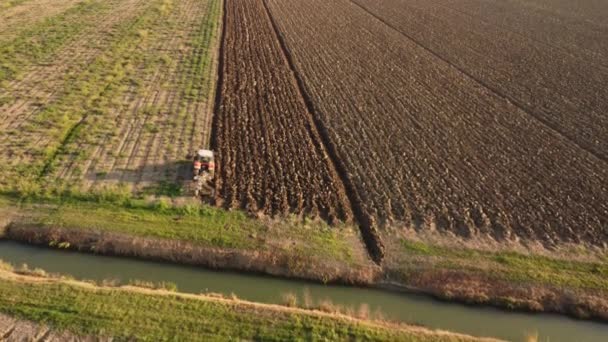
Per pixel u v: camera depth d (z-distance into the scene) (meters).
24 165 23.47
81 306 16.22
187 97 32.19
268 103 31.59
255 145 26.44
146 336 15.34
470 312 17.81
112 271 18.44
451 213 21.98
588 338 17.06
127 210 20.78
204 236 19.62
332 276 18.59
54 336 15.20
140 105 30.77
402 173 24.78
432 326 17.14
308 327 16.12
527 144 28.30
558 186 24.41
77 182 22.45
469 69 39.72
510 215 22.08
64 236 19.38
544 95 35.28
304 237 20.03
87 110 29.67
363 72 37.72
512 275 18.83
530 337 16.70
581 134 29.80
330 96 33.09
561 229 21.36
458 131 29.39
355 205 22.30
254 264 18.80
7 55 37.22
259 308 16.70
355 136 28.11
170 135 27.34
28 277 17.47
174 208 21.03
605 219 22.09
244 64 37.81
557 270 19.17
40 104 29.95
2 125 27.14
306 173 24.28
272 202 21.92
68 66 36.06
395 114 31.09
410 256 19.45
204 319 16.09
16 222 19.88
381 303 17.92
